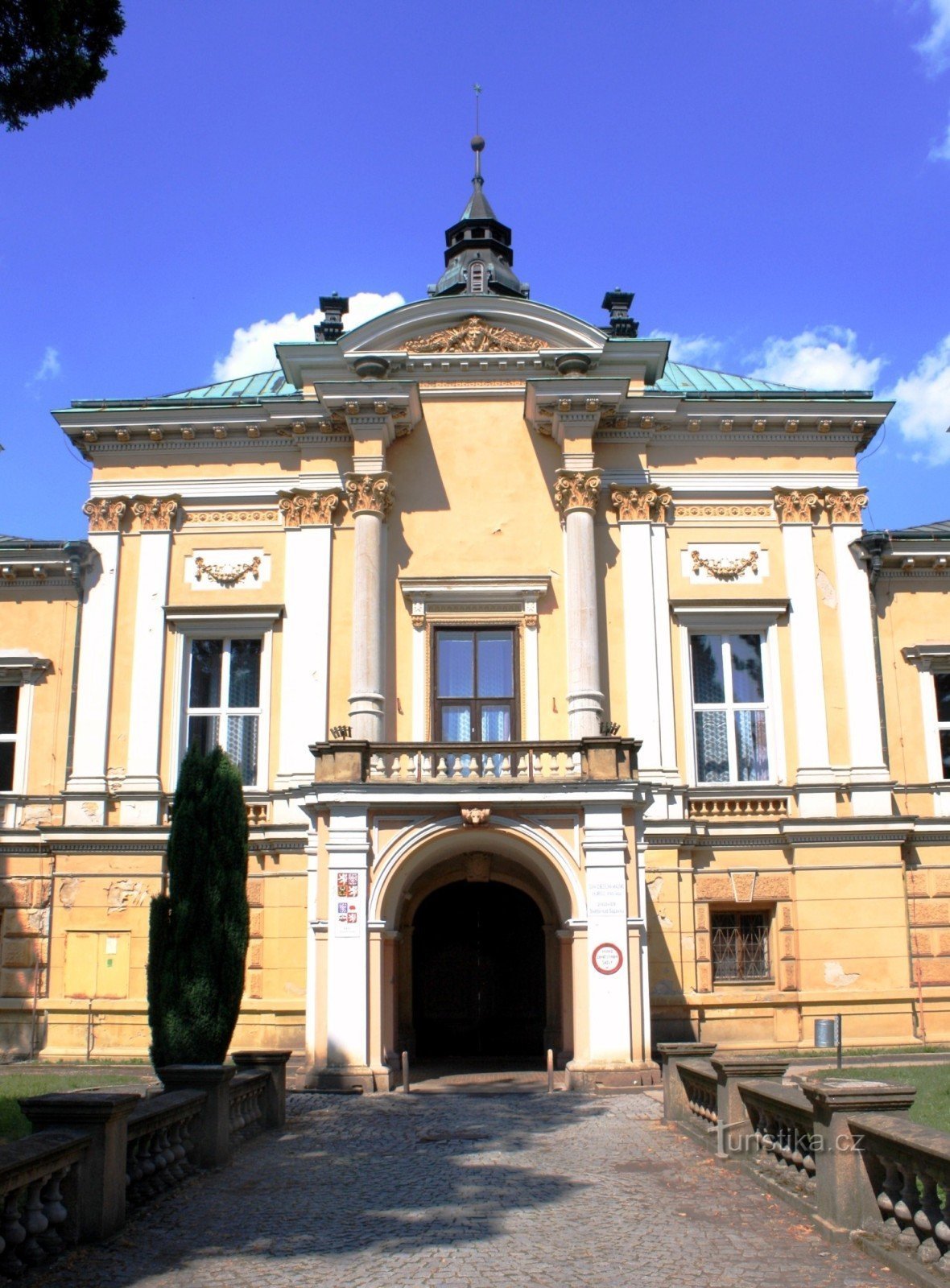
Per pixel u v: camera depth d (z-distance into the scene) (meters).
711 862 22.64
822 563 24.11
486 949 23.39
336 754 18.86
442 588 23.34
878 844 22.67
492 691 23.27
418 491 23.91
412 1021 22.62
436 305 24.22
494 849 20.02
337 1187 10.95
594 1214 9.77
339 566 23.66
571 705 22.16
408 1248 8.78
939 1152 7.36
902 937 22.34
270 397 23.92
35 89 11.39
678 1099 14.06
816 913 22.36
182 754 23.28
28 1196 8.41
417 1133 13.92
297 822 22.25
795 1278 7.76
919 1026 22.23
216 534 24.08
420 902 22.73
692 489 24.20
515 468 24.06
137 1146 10.32
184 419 24.11
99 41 11.75
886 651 24.55
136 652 23.59
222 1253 8.67
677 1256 8.43
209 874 14.60
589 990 17.94
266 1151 12.83
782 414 24.31
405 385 23.09
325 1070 17.58
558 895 18.88
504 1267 8.26
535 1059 22.05
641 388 24.48
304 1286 7.84
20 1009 22.22
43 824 23.28
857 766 23.08
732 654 23.91
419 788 18.42
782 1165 10.60
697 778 23.25
